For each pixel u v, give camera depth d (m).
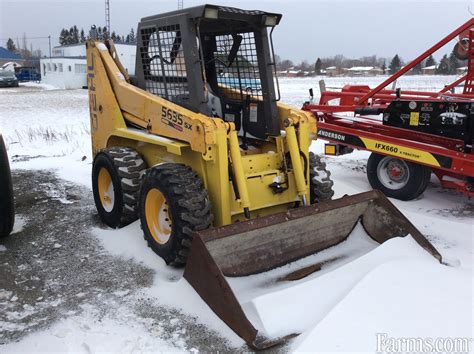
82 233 4.67
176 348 2.82
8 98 22.53
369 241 4.05
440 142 5.54
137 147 4.77
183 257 3.65
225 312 3.01
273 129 4.21
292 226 3.61
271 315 2.98
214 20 4.18
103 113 5.03
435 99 6.09
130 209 4.49
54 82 37.12
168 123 4.02
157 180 3.79
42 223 4.96
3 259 4.09
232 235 3.24
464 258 4.05
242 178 3.71
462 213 5.37
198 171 3.89
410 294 3.12
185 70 3.99
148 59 4.51
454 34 5.60
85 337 2.94
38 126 12.59
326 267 3.69
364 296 3.08
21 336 2.97
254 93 4.36
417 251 3.73
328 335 2.75
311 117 4.23
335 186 6.25
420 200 5.86
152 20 4.27
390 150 5.72
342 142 6.31
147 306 3.29
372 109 6.20
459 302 3.06
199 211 3.58
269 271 3.57
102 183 4.89
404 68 5.97
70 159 8.11
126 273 3.81
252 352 2.78
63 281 3.70
